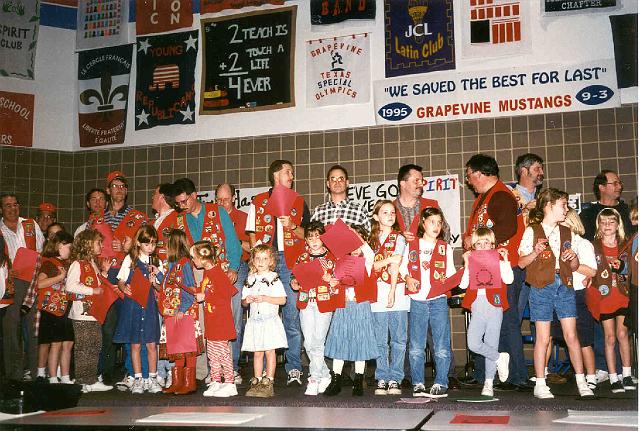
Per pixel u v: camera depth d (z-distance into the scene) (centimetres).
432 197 699
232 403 455
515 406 413
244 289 497
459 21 695
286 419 204
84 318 547
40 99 806
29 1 802
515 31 679
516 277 497
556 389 512
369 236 510
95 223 645
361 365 483
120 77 809
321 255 496
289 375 556
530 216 477
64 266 570
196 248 505
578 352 455
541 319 458
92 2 819
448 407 420
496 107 682
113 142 807
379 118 718
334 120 734
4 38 792
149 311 534
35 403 271
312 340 487
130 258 540
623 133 649
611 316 490
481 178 512
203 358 568
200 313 542
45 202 802
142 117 800
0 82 788
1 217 636
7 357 581
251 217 568
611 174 573
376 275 484
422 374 480
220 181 772
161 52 797
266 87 759
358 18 729
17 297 588
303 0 750
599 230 511
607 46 653
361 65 727
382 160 719
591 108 655
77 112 818
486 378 464
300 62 749
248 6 768
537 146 673
